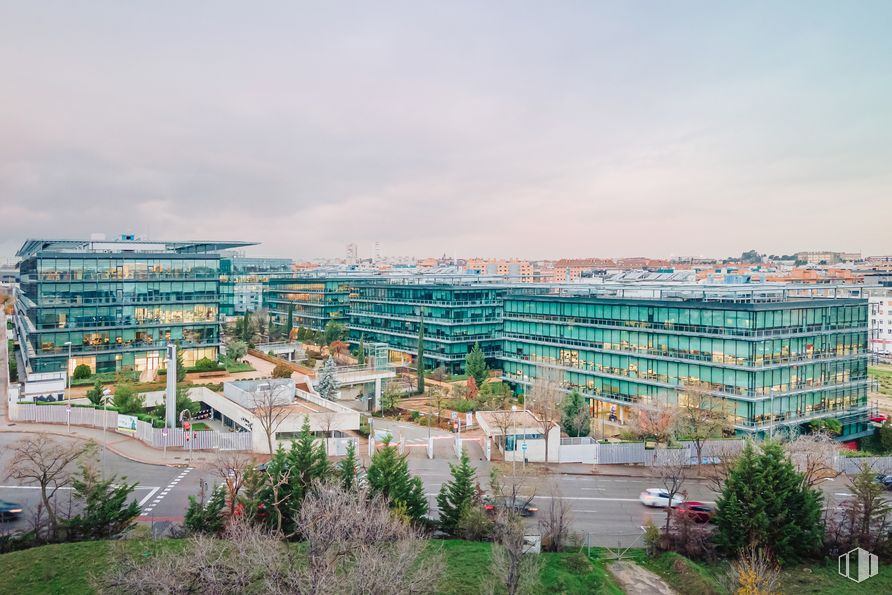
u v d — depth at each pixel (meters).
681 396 93.00
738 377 88.06
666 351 98.44
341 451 77.75
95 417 86.50
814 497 52.16
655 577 47.06
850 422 95.81
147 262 124.50
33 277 118.56
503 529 43.75
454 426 93.56
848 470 74.94
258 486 49.12
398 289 162.25
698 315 93.50
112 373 118.19
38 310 114.25
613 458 78.19
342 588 31.48
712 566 48.91
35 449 53.53
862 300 99.50
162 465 71.81
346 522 34.44
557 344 116.62
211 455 75.38
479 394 109.44
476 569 44.00
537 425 81.06
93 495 49.19
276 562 33.47
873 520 51.81
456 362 145.25
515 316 126.06
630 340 104.19
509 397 112.81
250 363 137.12
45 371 114.75
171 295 127.12
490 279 184.38
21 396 93.19
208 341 131.38
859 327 99.38
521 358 124.75
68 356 116.38
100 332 120.06
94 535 48.38
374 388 115.56
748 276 166.50
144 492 63.03
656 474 70.00
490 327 151.12
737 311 87.88
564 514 55.78
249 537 34.97
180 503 60.09
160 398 98.00
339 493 41.09
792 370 90.12
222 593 31.66
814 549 50.16
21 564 42.59
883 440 94.12
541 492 66.75
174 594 30.91
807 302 91.88
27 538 47.31
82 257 118.25
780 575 47.34
